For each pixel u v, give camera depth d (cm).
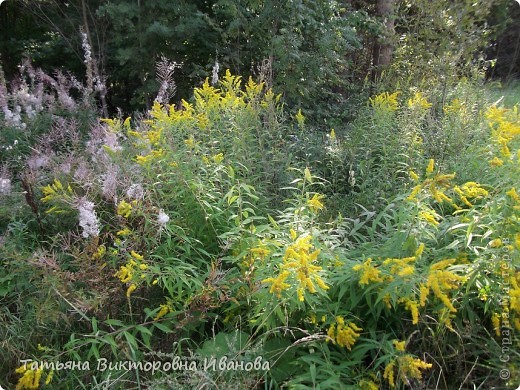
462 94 536
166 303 278
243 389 224
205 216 304
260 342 238
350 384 237
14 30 835
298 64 595
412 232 260
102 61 718
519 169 278
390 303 248
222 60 658
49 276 258
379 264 261
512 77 1048
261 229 278
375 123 432
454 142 399
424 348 251
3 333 275
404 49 659
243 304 273
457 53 582
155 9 666
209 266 289
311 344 249
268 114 399
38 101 506
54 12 775
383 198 349
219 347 254
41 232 324
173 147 315
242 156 351
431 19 593
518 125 331
